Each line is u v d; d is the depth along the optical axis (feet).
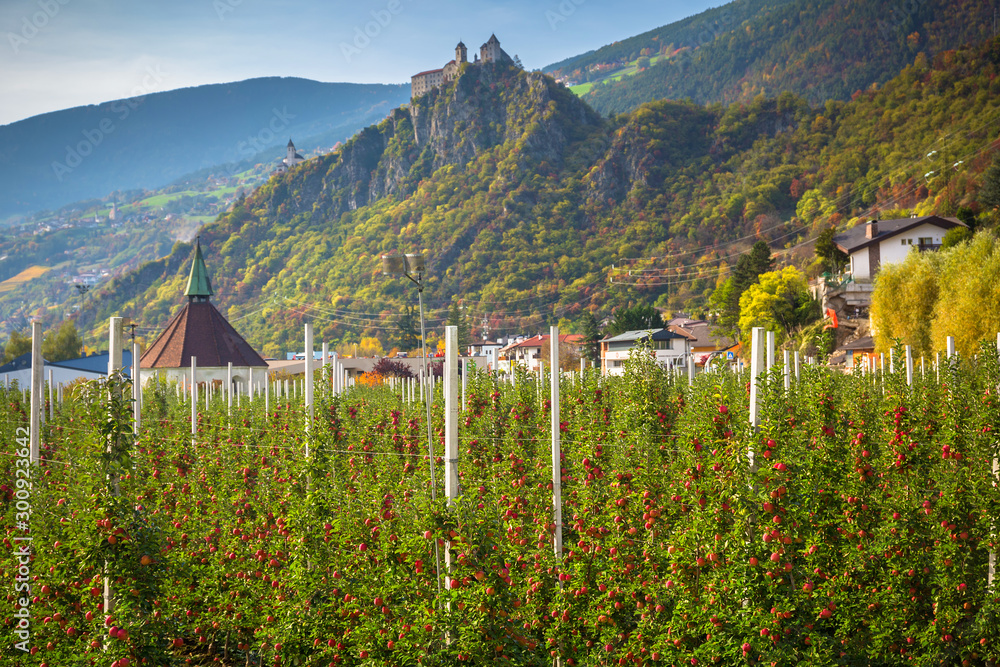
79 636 38.17
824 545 35.32
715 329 325.21
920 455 41.78
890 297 140.15
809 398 42.80
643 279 582.35
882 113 634.43
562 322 552.82
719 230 623.77
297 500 45.42
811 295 263.29
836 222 519.60
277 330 627.46
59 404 101.14
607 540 41.75
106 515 36.40
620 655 38.06
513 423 64.39
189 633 48.96
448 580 37.96
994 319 109.40
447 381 39.45
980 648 35.37
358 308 629.51
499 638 35.58
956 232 224.53
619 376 68.85
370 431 65.05
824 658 33.19
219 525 51.75
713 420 40.32
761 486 34.73
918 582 37.01
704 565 35.70
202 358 237.25
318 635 40.22
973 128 491.72
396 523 42.52
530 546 44.96
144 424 70.90
